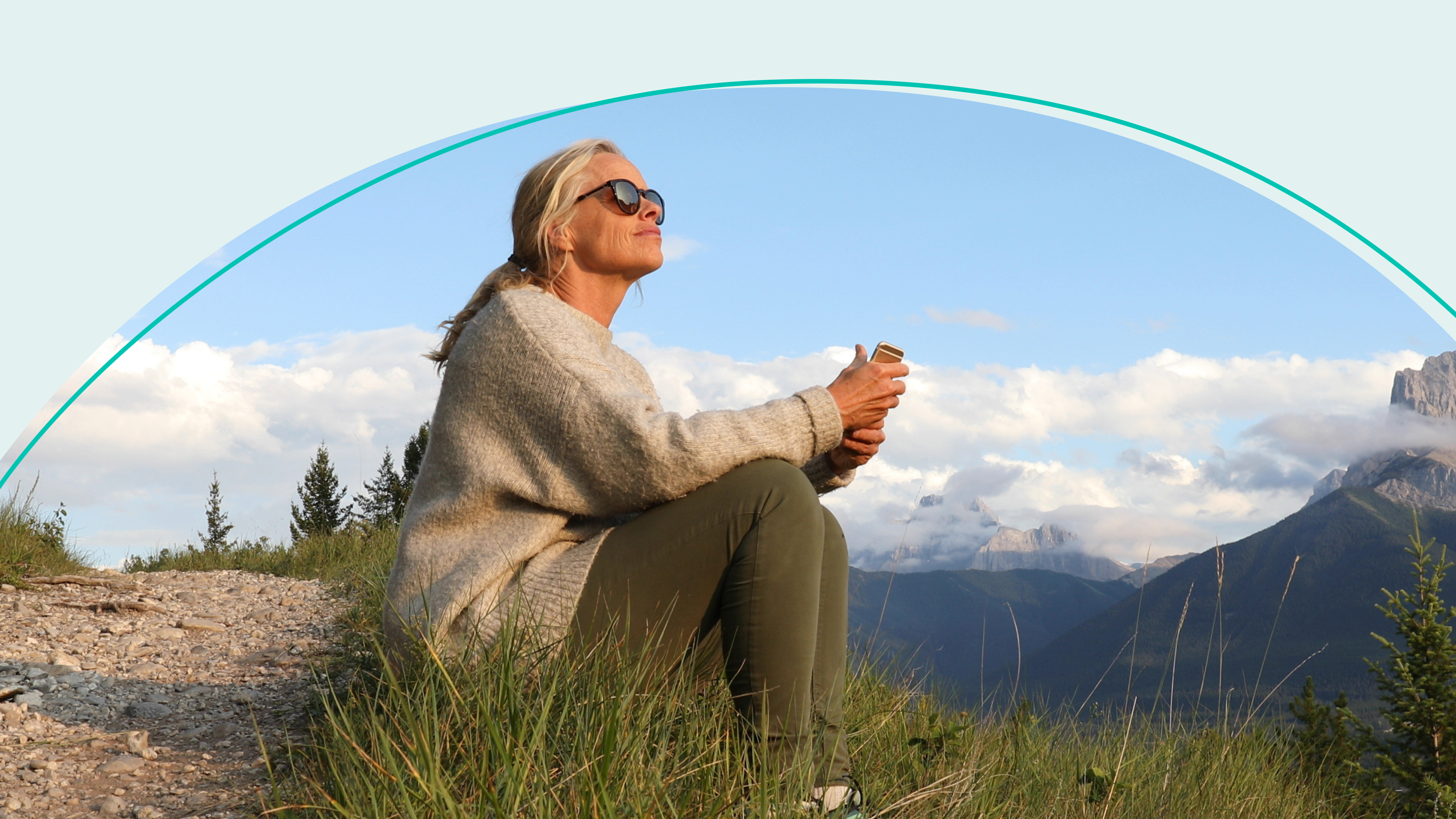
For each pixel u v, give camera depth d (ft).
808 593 5.06
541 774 4.21
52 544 17.39
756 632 5.02
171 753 6.96
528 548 5.48
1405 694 11.05
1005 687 8.45
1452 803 10.07
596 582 5.31
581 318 5.92
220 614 13.60
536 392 5.38
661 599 5.27
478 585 5.39
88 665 9.85
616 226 6.30
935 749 6.64
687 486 5.23
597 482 5.36
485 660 4.98
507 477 5.50
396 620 5.71
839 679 5.52
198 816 5.66
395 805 4.15
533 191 6.39
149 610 13.43
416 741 4.31
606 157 6.43
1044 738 7.83
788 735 5.00
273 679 9.46
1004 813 6.08
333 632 11.76
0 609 12.47
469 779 4.44
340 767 5.05
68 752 6.93
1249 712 10.27
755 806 4.40
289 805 4.74
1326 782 10.71
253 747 7.05
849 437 6.13
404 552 5.86
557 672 4.84
